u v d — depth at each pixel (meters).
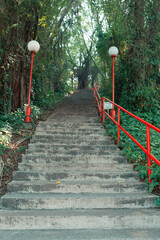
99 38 11.88
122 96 7.89
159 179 3.16
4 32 5.81
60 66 15.07
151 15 7.30
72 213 2.58
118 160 4.02
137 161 3.97
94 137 5.10
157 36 7.21
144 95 6.93
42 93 9.81
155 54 7.25
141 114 6.66
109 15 10.27
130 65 7.54
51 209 2.80
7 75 6.23
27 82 7.99
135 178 3.48
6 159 3.93
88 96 13.70
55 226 2.47
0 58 5.85
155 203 2.89
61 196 2.92
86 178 3.46
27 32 7.72
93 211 2.67
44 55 8.97
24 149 4.51
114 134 5.07
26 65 7.62
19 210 2.74
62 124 6.08
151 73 7.44
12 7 6.00
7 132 4.88
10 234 2.31
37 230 2.43
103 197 2.87
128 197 2.89
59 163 3.95
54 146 4.53
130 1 7.39
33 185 3.13
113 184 3.18
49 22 8.55
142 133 5.18
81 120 6.97
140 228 2.50
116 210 2.73
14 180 3.43
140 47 7.11
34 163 3.79
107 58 11.10
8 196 2.90
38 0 7.04
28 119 5.66
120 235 2.28
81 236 2.25
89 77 26.83
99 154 4.27
